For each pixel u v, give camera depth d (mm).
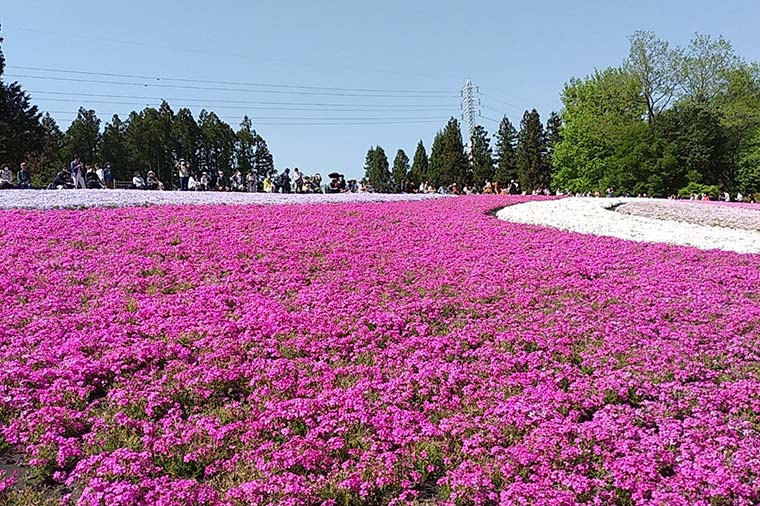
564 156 78688
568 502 5961
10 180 35844
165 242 15883
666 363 9414
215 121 108000
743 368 9492
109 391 8117
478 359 9617
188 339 9641
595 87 73312
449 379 8703
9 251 14039
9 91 73875
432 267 14961
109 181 37562
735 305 12656
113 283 12312
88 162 102250
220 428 7266
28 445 6875
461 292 12867
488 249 17266
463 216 23812
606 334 10656
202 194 29328
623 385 8656
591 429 7352
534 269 15031
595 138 72250
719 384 9016
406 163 135625
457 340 10219
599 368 9289
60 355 8883
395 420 7574
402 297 12461
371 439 7156
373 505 6250
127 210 20547
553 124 104500
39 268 12977
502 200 31969
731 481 6211
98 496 5859
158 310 10836
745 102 67688
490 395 8359
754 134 69312
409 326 10742
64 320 10031
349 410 7750
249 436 7137
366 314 11156
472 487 6238
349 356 9555
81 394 7875
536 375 8969
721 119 66500
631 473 6469
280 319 10586
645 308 12180
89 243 15383
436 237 18969
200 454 6762
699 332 10828
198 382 8289
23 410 7484
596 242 19078
